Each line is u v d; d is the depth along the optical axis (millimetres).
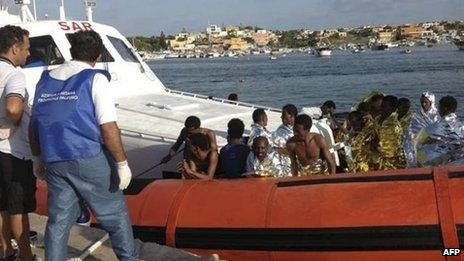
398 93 39250
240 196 5574
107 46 9102
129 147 7316
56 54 8180
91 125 3936
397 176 5172
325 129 7637
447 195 4816
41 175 4332
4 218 4797
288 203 5316
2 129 4504
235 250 5445
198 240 5570
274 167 6566
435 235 4730
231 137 6801
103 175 4039
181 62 151125
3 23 8742
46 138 3951
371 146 6926
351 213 5027
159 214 5797
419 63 83625
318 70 77625
